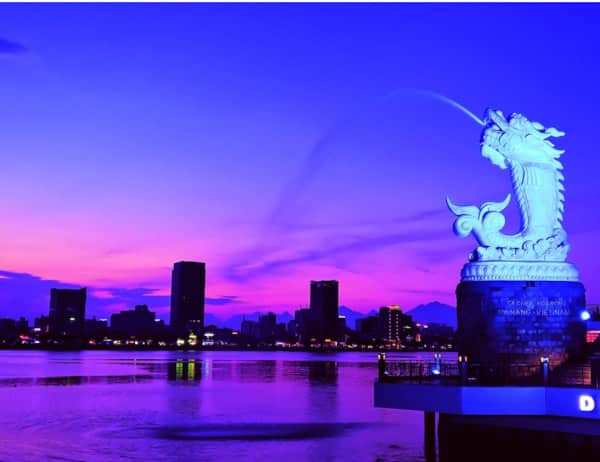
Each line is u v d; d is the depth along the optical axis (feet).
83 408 282.97
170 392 366.84
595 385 134.82
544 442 133.80
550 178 156.87
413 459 171.53
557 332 149.69
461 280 156.25
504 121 159.84
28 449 182.09
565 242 156.04
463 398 134.51
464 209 155.43
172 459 170.60
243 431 217.56
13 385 414.21
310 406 294.25
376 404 145.89
